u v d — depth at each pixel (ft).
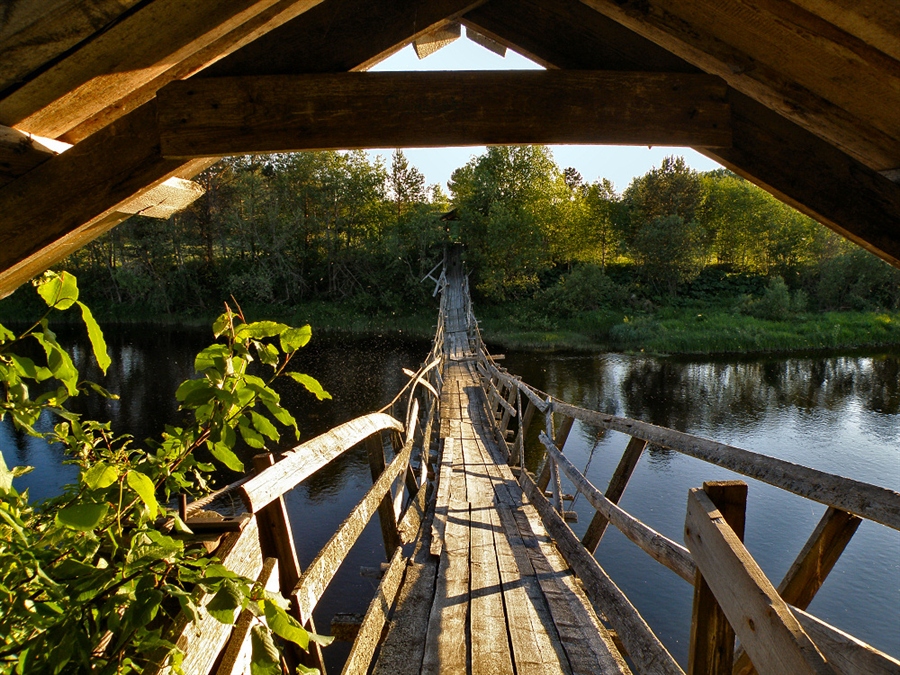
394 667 8.45
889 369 72.08
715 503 4.19
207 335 99.71
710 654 4.35
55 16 4.33
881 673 3.17
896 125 5.50
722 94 5.98
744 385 64.08
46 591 3.22
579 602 10.60
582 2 5.82
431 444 29.19
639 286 138.92
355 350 91.35
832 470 37.04
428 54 7.47
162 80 6.19
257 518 5.63
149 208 7.04
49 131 5.63
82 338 85.87
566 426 15.72
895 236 6.00
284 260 143.33
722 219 163.12
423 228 149.28
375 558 24.66
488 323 123.34
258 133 5.70
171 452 4.37
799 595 4.56
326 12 5.88
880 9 4.18
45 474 30.42
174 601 4.29
